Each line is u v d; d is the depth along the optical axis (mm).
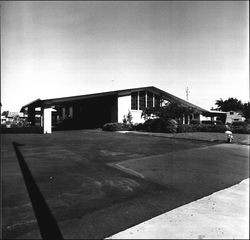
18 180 5453
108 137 15703
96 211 3850
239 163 7785
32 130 18609
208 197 4578
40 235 3102
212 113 31641
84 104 27594
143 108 24016
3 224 3365
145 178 5836
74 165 7164
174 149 10570
